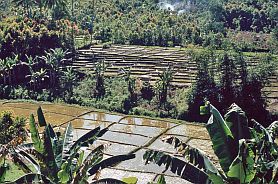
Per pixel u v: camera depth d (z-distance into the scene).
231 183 10.48
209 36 65.56
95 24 70.06
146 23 74.19
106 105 40.38
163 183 11.64
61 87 45.09
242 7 86.44
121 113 38.75
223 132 10.89
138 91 41.34
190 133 31.77
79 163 13.39
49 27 54.12
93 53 54.12
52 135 14.23
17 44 47.88
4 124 22.75
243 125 11.39
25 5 64.56
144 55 54.50
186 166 10.85
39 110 14.66
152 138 30.30
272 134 11.73
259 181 10.69
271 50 57.34
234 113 11.51
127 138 30.33
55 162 12.64
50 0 61.75
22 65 47.19
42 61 47.62
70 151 13.69
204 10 94.19
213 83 36.22
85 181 12.31
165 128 33.28
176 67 47.84
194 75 44.34
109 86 43.97
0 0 70.81
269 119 34.44
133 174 23.30
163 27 71.62
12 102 42.38
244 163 10.18
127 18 76.38
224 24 84.81
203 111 11.42
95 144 28.38
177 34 68.25
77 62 51.06
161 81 39.88
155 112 37.72
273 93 39.19
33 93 44.47
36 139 13.17
